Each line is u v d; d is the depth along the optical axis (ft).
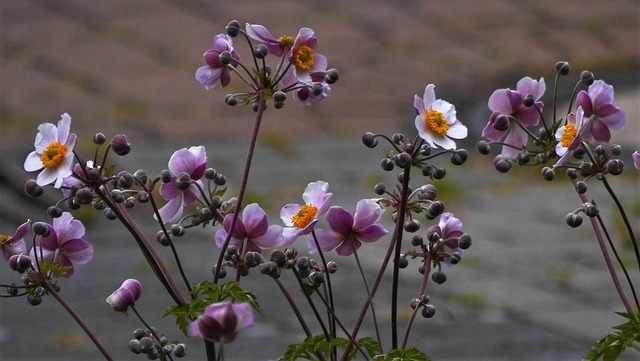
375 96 52.75
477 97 53.06
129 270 26.45
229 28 6.33
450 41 60.75
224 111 48.57
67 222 6.34
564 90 52.60
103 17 59.62
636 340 6.04
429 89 6.12
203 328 4.86
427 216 6.15
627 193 37.73
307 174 40.45
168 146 42.80
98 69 52.95
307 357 6.24
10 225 31.55
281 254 6.01
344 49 58.39
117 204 6.45
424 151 6.02
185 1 62.54
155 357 6.01
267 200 36.14
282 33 59.31
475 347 20.88
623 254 28.89
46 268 6.03
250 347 20.49
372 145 6.01
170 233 6.38
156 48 56.24
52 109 47.47
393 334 6.29
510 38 61.98
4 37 55.98
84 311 22.82
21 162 36.27
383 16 63.16
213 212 6.38
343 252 6.35
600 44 62.64
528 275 26.58
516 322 22.62
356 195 37.32
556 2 67.87
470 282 25.73
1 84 50.16
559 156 6.31
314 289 6.32
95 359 19.63
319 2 64.13
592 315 23.15
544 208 35.73
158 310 22.81
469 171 42.47
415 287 24.94
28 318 22.22
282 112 49.47
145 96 50.06
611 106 6.24
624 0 69.00
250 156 6.24
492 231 32.12
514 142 6.53
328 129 47.65
